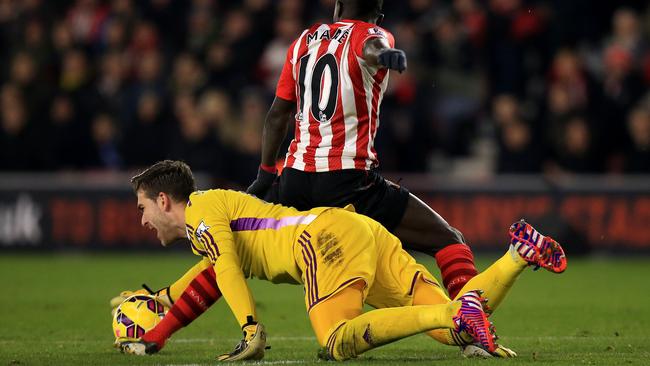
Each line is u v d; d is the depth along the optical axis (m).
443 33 41.06
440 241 16.06
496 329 19.44
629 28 39.56
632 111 37.53
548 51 41.12
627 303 24.16
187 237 15.41
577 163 36.78
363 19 15.80
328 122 15.40
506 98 37.56
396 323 13.02
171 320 15.15
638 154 36.38
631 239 36.16
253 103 38.03
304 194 15.61
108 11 43.84
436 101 41.34
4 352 16.05
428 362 13.59
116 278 30.20
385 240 14.79
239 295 14.09
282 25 40.34
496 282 13.84
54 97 40.34
